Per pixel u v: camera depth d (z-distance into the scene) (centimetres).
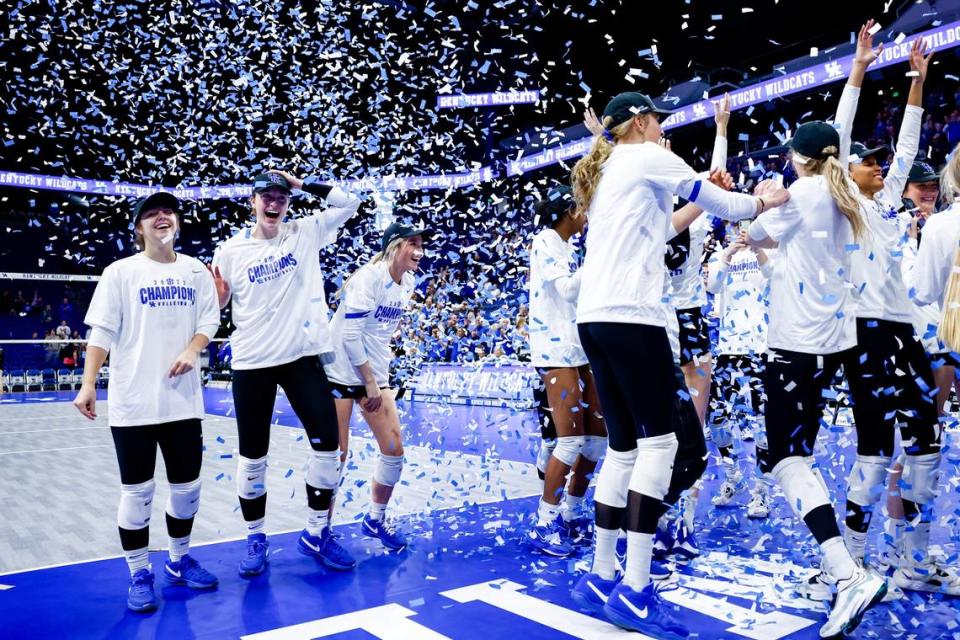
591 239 245
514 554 337
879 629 232
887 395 257
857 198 254
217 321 304
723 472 480
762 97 1182
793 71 1193
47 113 1226
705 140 1423
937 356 297
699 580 287
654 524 233
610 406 247
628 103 253
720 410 410
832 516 229
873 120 1197
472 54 1274
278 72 699
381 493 354
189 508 296
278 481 541
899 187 290
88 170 1802
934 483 264
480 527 389
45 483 559
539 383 380
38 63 871
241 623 257
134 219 291
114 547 366
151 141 900
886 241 270
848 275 249
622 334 231
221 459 660
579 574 302
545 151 1520
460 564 322
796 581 281
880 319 260
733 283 439
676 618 248
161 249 292
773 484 390
